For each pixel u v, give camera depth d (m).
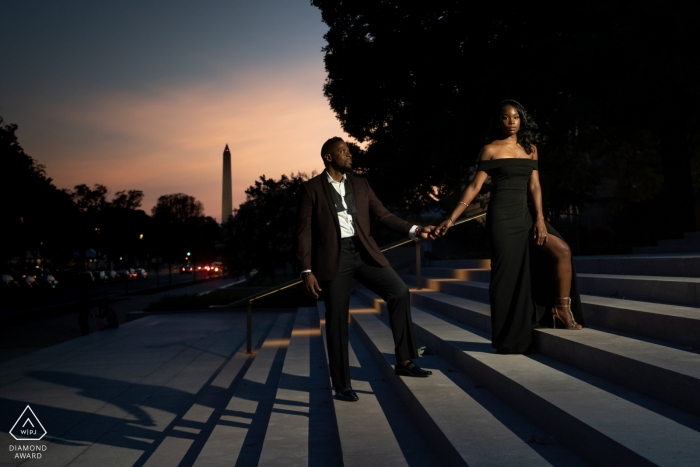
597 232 27.55
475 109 14.91
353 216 4.41
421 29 17.81
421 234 4.50
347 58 19.56
